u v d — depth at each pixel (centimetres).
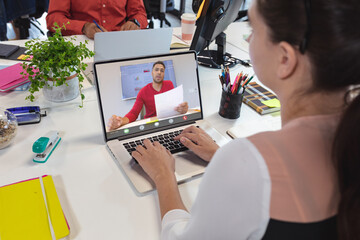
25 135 102
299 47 42
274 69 47
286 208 41
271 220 41
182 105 113
